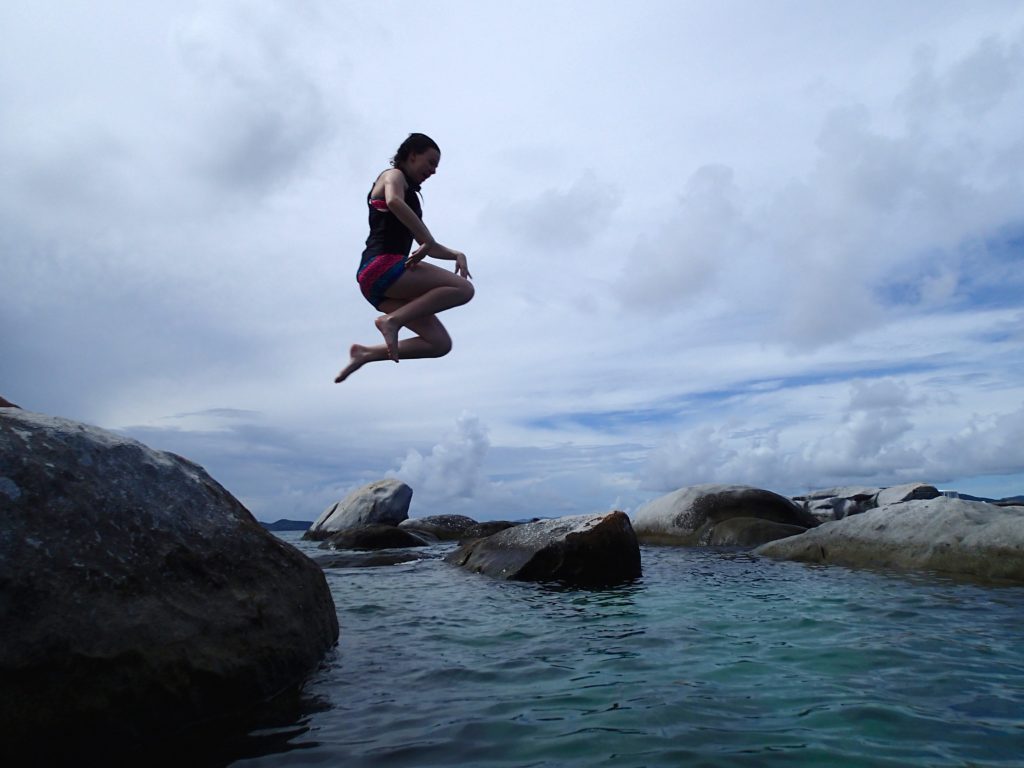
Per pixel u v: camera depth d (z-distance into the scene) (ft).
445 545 52.31
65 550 9.30
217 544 11.52
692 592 21.35
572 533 25.88
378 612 18.89
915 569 25.55
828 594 20.17
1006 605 17.87
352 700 10.52
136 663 9.07
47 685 8.32
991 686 10.53
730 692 10.41
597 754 7.95
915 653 12.76
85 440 10.85
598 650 13.64
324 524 70.13
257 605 11.44
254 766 8.04
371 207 15.76
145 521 10.61
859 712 9.32
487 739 8.61
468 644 14.51
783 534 39.04
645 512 47.98
